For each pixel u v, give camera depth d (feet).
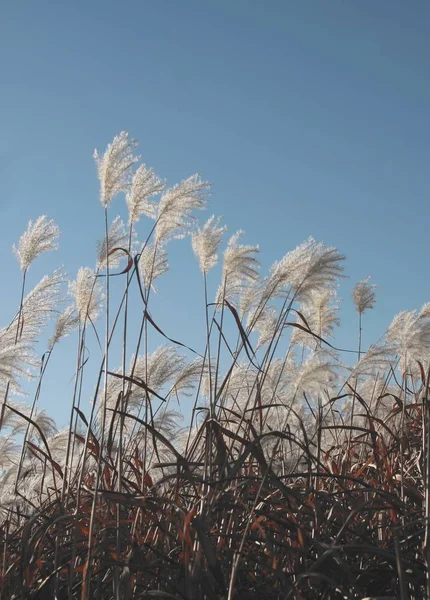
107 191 13.91
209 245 14.21
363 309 16.15
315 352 13.89
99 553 11.59
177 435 13.80
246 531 10.85
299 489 12.24
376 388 14.92
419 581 10.98
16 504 12.77
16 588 11.57
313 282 13.03
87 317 14.06
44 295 13.97
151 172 13.89
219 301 14.11
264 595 11.07
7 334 13.47
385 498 11.21
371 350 13.83
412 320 13.42
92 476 13.25
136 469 12.49
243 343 12.34
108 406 13.24
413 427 13.35
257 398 12.34
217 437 11.58
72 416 12.63
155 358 13.57
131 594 11.10
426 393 11.68
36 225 14.53
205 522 11.24
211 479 11.45
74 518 11.78
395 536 10.65
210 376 12.43
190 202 13.75
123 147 13.89
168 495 12.32
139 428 13.43
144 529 12.02
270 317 14.39
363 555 11.46
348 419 14.61
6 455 13.44
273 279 13.14
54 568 11.50
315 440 13.53
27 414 14.42
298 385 13.57
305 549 11.26
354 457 13.55
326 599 11.13
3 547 12.07
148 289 14.08
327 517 11.77
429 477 10.80
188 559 10.92
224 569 11.25
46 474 13.75
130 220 14.02
